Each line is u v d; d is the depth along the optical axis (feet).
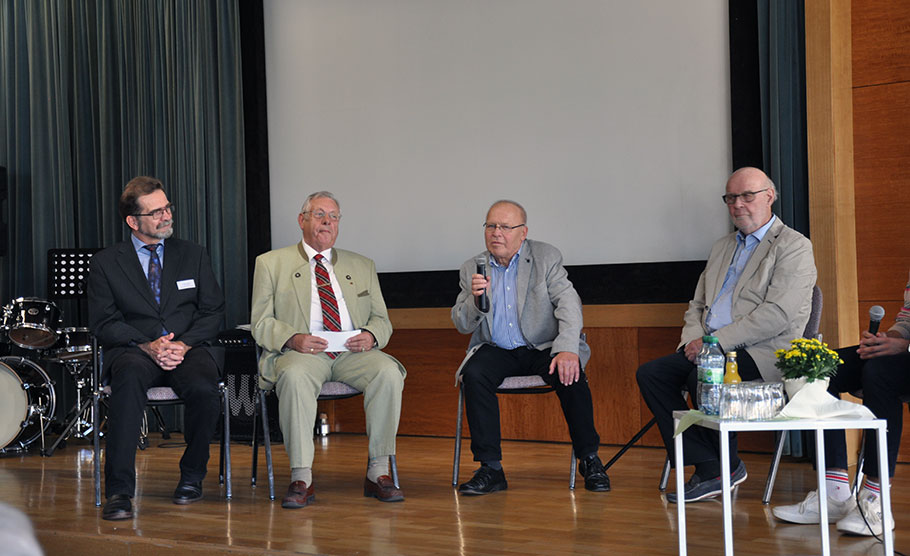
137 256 12.08
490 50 16.85
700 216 15.15
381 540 9.04
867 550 8.26
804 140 13.83
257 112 18.71
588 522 9.72
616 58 15.78
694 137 15.17
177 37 18.99
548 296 12.32
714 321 11.38
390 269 17.74
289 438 11.13
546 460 14.29
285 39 18.74
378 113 17.88
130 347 11.60
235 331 16.87
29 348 16.58
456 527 9.59
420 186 17.48
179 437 18.29
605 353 15.84
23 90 20.03
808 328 10.98
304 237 12.44
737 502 10.70
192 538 9.29
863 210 13.51
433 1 17.35
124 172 19.47
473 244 17.03
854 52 13.53
